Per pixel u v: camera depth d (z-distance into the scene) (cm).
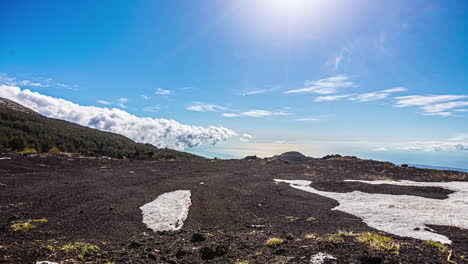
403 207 1098
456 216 902
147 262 541
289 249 558
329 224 852
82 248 607
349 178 2008
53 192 1320
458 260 442
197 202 1273
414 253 481
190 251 609
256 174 2284
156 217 998
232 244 648
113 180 1756
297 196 1427
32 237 720
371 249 505
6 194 1234
